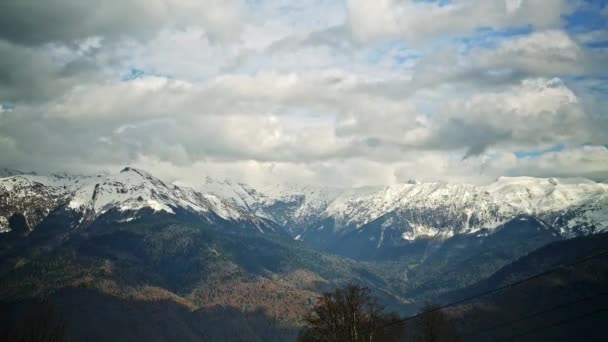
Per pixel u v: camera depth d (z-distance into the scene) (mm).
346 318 104938
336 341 103938
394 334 117188
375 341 108312
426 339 124750
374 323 108062
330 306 105750
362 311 108625
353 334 104312
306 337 109188
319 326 106750
